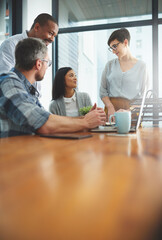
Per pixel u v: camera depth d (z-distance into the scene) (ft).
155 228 0.34
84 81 11.91
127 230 0.33
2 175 0.76
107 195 0.53
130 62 7.23
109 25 11.19
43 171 0.83
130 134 2.94
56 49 12.19
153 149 1.52
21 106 2.92
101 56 11.60
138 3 11.00
